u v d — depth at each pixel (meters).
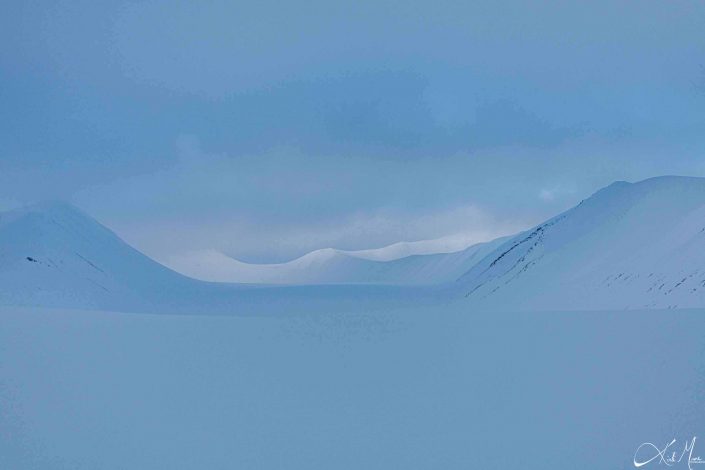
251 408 141.50
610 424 117.00
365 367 194.50
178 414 137.12
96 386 164.25
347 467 103.69
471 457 105.12
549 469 99.19
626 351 192.25
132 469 104.12
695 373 151.12
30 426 127.06
